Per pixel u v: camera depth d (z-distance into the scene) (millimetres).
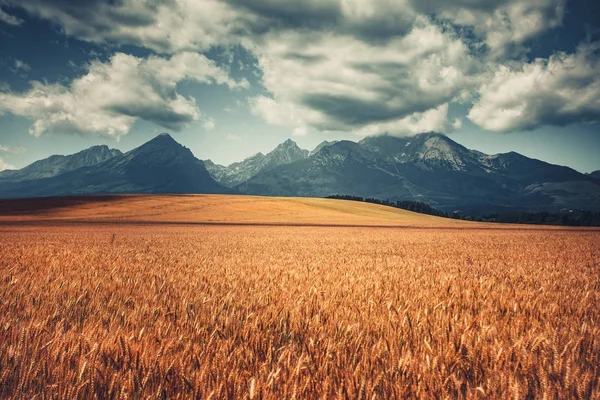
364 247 26562
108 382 3256
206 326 4895
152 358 3646
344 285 8625
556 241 37469
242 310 5961
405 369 3434
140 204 103125
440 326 4965
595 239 42062
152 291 7707
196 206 103812
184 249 22016
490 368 3709
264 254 19219
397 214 134625
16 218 79750
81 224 67375
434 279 9938
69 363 3514
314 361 3816
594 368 3654
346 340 4316
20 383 3150
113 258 15305
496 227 92312
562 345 4281
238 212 99000
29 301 6527
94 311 5918
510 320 5559
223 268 12203
